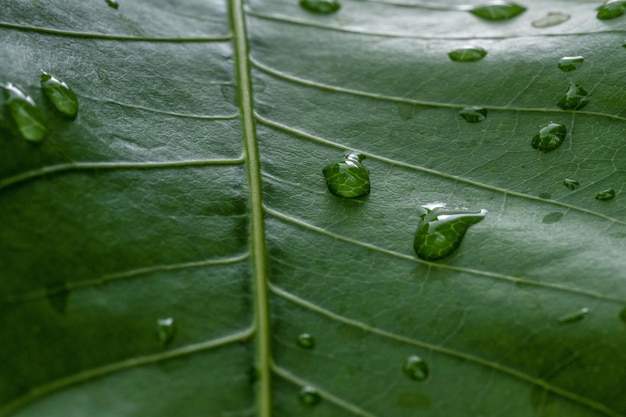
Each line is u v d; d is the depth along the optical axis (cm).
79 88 15
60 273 14
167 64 16
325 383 14
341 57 17
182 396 13
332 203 15
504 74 17
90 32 16
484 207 15
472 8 18
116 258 14
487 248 15
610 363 14
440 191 15
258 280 14
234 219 15
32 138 14
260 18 17
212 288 14
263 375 14
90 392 13
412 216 15
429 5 18
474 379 14
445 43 17
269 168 15
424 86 17
